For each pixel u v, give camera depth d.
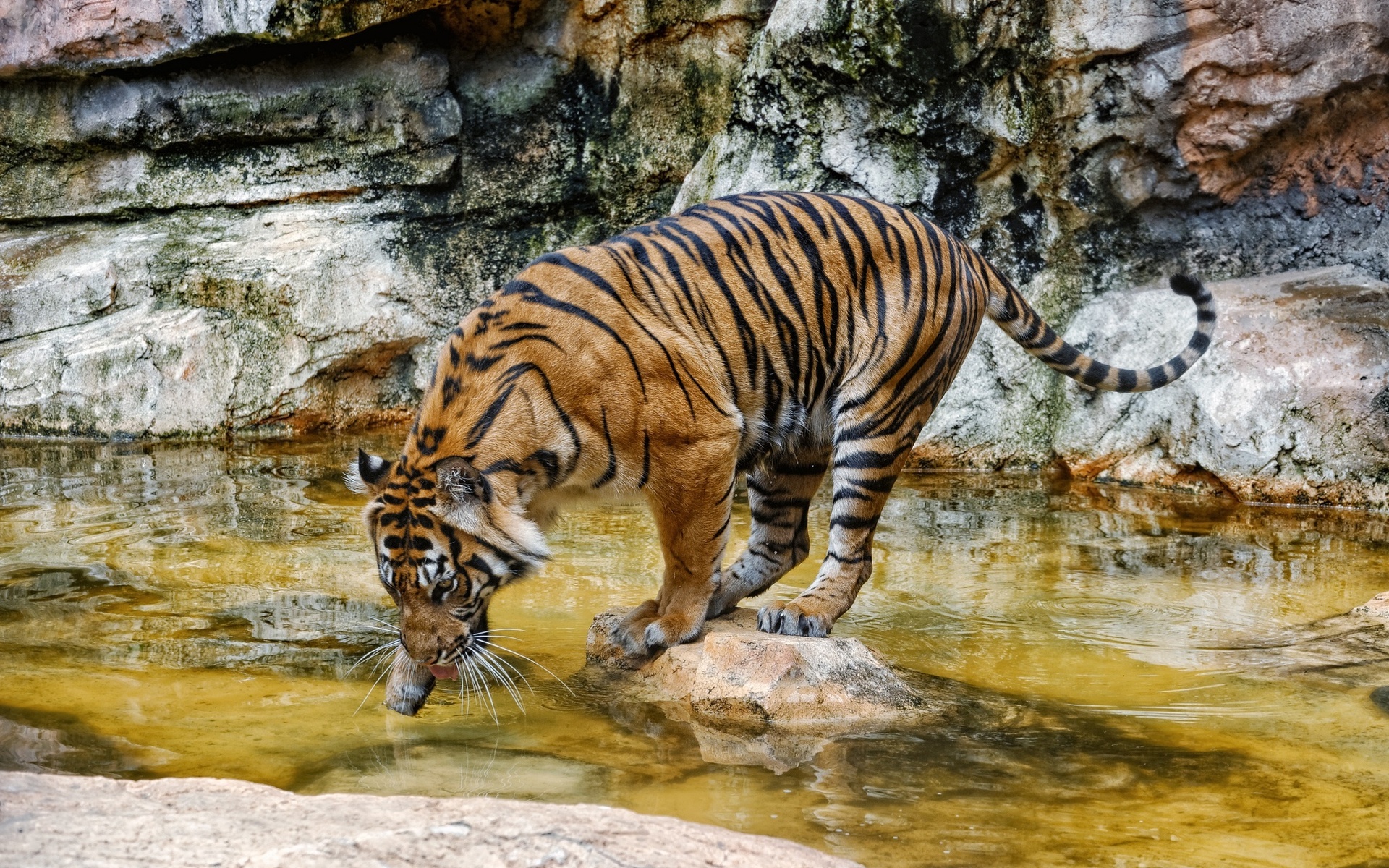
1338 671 4.75
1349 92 7.82
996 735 4.10
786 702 4.23
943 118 8.11
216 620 5.14
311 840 2.62
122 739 3.87
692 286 4.58
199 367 8.99
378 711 4.22
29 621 5.08
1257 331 7.61
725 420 4.53
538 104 9.91
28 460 8.20
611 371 4.34
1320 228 8.19
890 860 3.14
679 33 9.73
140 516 6.79
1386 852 3.25
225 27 9.06
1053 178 8.23
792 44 8.23
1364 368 7.33
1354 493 7.26
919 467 8.38
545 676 4.64
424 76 9.65
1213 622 5.36
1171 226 8.32
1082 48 7.81
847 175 8.33
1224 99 7.79
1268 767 3.84
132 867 2.49
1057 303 8.41
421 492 4.10
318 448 8.75
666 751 3.92
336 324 9.32
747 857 2.66
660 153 9.99
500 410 4.20
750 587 5.22
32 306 9.17
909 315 4.89
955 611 5.52
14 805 2.79
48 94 9.52
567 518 7.09
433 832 2.66
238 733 3.96
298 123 9.50
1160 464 7.84
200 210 9.62
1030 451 8.34
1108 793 3.62
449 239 9.80
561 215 10.10
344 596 5.51
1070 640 5.14
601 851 2.60
